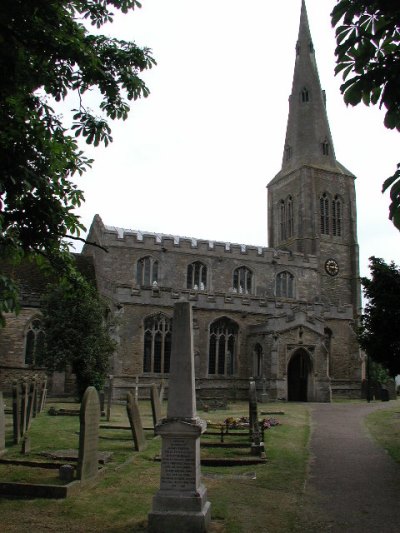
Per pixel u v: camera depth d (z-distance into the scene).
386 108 5.55
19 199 9.07
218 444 15.26
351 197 57.97
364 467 13.03
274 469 12.54
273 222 60.75
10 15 7.73
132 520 8.54
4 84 8.41
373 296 15.91
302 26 63.53
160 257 45.44
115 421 21.77
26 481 10.38
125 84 10.49
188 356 8.84
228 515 8.90
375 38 5.68
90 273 44.91
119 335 36.84
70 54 8.86
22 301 36.75
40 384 24.86
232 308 41.16
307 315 39.47
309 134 59.09
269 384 37.81
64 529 8.05
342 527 8.45
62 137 10.23
